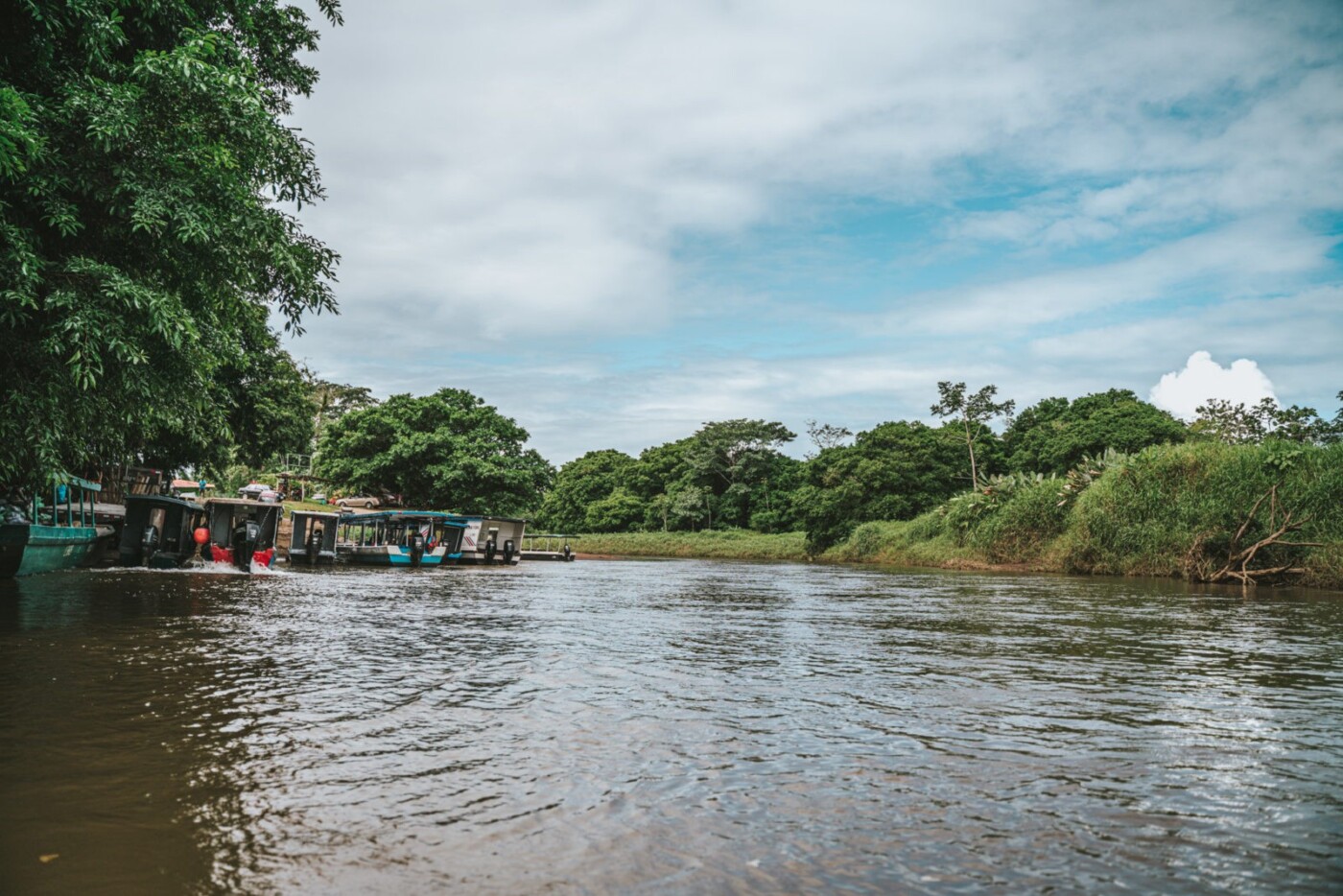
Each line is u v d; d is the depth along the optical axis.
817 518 54.62
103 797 4.35
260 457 35.78
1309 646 10.47
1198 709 6.64
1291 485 25.56
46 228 10.27
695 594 20.06
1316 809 4.28
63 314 9.87
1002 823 4.05
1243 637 11.36
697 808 4.24
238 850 3.68
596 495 97.44
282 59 14.91
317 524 33.78
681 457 88.94
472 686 7.38
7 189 9.60
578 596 19.00
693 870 3.47
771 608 15.85
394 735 5.65
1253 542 25.16
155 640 9.76
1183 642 10.84
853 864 3.54
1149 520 28.62
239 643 9.74
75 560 20.89
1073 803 4.35
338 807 4.24
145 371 11.01
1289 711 6.58
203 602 14.62
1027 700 6.95
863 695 7.15
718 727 5.95
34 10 9.43
